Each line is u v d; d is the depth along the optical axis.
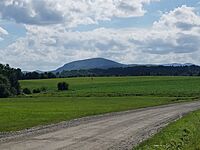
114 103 83.12
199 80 186.75
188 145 21.55
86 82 194.62
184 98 106.19
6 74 153.62
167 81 184.88
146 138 24.81
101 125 33.75
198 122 37.62
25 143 21.58
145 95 123.75
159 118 42.53
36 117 44.03
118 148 20.34
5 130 29.44
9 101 100.00
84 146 20.75
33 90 162.75
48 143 21.66
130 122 37.12
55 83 194.62
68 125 33.59
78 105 75.81
